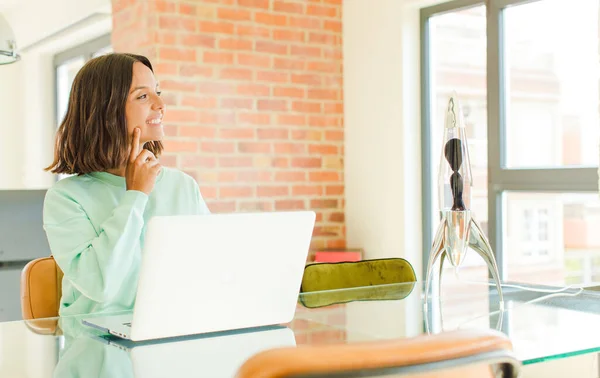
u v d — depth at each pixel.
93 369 1.18
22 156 5.37
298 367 0.71
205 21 3.74
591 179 3.08
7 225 3.80
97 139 1.85
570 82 3.28
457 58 3.77
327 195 4.19
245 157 3.88
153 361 1.23
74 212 1.76
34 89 5.40
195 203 2.08
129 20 3.78
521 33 3.49
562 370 2.90
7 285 3.57
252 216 1.43
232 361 1.23
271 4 3.96
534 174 3.33
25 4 5.07
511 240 3.54
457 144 1.72
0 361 1.25
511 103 3.54
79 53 5.20
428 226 3.93
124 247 1.69
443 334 0.80
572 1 3.27
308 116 4.11
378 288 2.22
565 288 2.12
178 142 3.67
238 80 3.85
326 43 4.17
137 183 1.78
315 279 2.32
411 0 3.83
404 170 3.89
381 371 0.73
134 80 1.88
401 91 3.89
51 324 1.64
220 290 1.45
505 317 1.61
